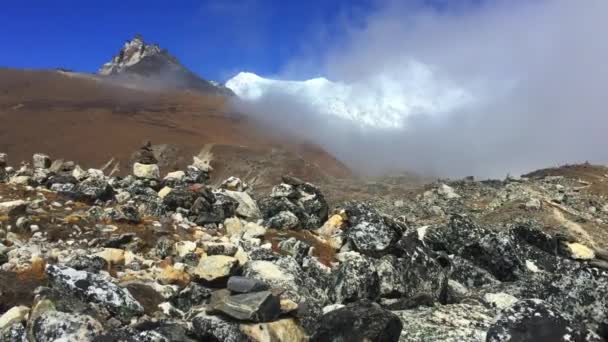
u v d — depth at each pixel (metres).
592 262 19.47
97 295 11.43
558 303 14.71
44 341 10.02
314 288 14.96
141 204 19.59
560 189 62.22
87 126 163.38
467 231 19.55
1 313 11.22
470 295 16.75
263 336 10.98
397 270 15.80
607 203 59.31
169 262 14.97
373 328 11.40
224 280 13.19
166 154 141.38
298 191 23.12
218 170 128.50
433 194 60.78
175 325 11.40
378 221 17.36
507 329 10.98
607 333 13.77
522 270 18.55
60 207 18.16
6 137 155.00
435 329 13.62
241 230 19.06
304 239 19.61
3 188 19.09
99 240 15.55
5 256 13.35
